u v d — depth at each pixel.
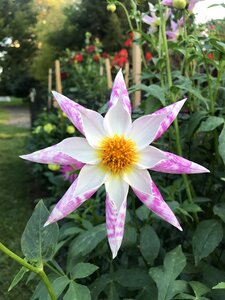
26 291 0.38
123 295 0.20
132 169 0.15
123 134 0.15
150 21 0.26
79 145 0.15
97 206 0.29
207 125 0.19
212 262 0.22
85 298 0.15
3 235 0.53
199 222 0.22
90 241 0.19
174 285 0.17
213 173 0.23
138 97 0.37
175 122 0.21
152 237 0.20
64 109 0.14
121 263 0.21
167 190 0.22
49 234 0.14
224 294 0.18
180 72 0.25
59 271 0.20
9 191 0.72
